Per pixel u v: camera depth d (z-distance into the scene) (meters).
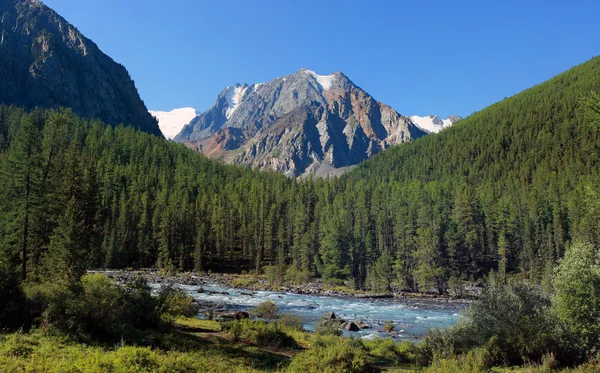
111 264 95.75
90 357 13.64
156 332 22.17
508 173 170.62
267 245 118.50
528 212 110.50
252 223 120.62
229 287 76.12
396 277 92.12
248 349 22.17
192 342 21.42
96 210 50.34
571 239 93.44
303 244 104.06
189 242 111.44
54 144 47.50
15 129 161.88
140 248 104.00
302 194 147.62
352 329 36.84
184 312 33.84
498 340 19.19
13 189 39.81
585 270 18.39
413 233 108.19
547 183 141.75
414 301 68.69
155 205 123.19
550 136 185.25
